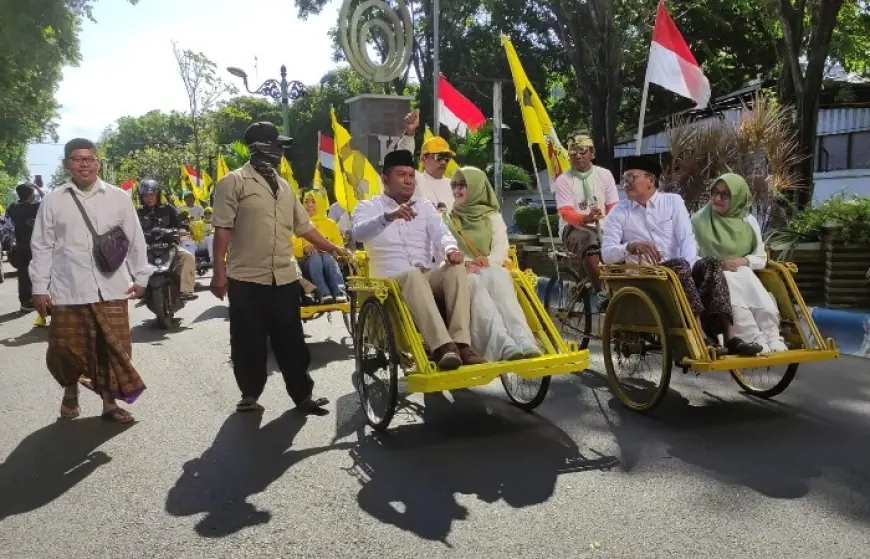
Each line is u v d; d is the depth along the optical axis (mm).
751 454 4316
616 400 5570
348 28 10930
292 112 39719
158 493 3941
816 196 16422
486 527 3434
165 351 7840
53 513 3705
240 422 5207
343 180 9141
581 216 6664
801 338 5312
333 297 8344
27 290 11164
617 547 3201
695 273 5262
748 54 23297
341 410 5484
